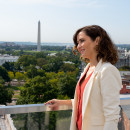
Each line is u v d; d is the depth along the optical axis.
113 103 1.38
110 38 1.58
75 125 1.75
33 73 69.69
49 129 2.04
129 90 22.92
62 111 2.08
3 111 1.90
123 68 69.56
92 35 1.55
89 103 1.50
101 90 1.43
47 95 36.50
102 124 1.47
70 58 105.19
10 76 78.06
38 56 105.69
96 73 1.49
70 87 46.06
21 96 37.16
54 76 64.06
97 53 1.57
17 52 152.25
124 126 2.25
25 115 1.97
